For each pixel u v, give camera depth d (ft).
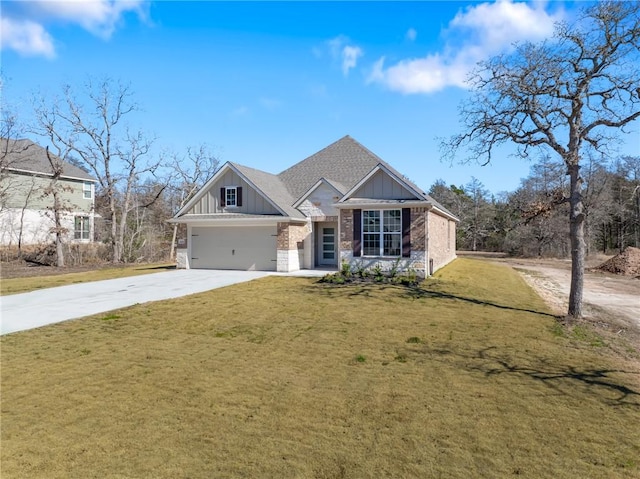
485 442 16.33
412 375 23.30
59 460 15.05
